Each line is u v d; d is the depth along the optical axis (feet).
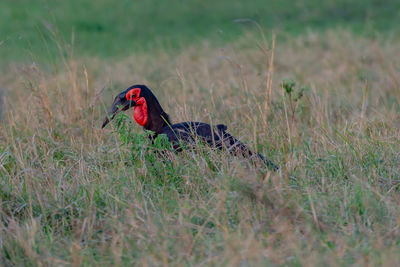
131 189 38.99
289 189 36.24
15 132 52.44
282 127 48.26
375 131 48.37
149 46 122.42
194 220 34.40
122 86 77.56
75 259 29.76
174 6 166.81
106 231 33.94
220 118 55.57
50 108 56.39
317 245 30.73
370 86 73.00
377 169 41.09
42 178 40.55
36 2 163.22
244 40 110.83
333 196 36.42
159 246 30.91
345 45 102.32
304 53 99.40
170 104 57.41
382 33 116.98
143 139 42.86
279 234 32.17
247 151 43.19
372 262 28.22
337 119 57.88
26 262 30.76
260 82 57.00
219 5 165.58
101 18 151.74
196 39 126.00
